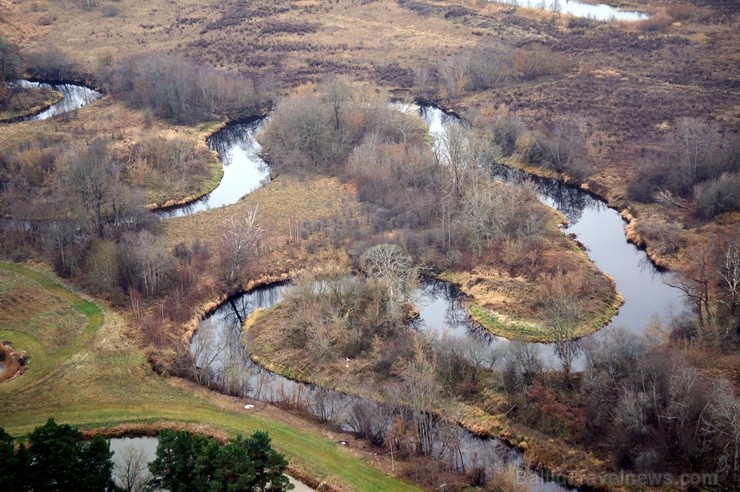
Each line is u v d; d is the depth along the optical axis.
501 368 88.38
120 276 108.25
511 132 148.50
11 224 124.06
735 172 125.00
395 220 122.12
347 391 89.31
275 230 123.81
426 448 79.69
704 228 117.75
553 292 102.50
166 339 98.44
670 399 78.50
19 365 93.56
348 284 100.88
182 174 141.75
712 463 74.56
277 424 84.06
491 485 74.00
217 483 65.81
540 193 136.88
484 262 113.69
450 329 101.69
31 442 67.75
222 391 90.06
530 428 82.56
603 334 89.50
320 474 77.00
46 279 110.50
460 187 126.56
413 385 81.75
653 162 132.50
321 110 147.50
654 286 109.06
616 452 77.81
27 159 135.38
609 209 130.75
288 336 99.00
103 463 67.88
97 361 94.31
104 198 120.31
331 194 134.25
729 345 91.88
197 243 117.25
